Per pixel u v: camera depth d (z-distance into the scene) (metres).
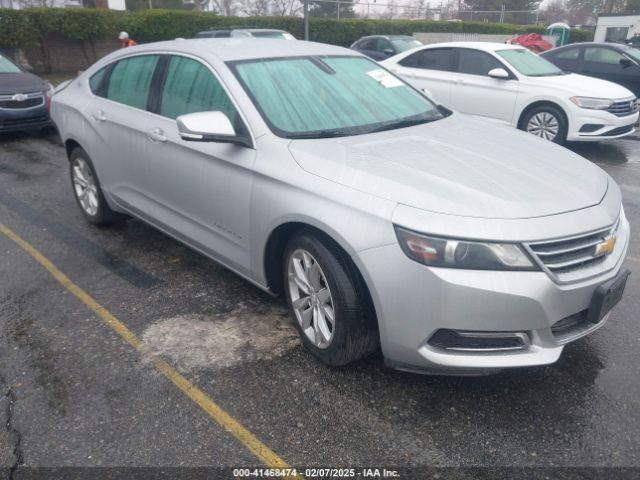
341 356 3.05
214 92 3.74
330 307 3.08
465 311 2.58
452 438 2.70
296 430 2.76
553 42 22.77
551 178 3.00
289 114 3.54
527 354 2.69
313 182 3.02
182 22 21.17
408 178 2.88
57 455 2.63
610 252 2.88
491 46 9.34
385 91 4.12
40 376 3.19
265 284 3.52
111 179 4.82
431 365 2.75
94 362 3.31
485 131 3.81
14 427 2.80
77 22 19.31
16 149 8.72
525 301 2.56
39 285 4.27
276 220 3.18
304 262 3.17
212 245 3.86
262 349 3.41
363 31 25.05
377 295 2.75
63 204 6.08
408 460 2.58
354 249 2.77
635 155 8.67
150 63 4.42
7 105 9.04
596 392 3.01
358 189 2.86
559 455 2.60
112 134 4.60
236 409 2.91
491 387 3.05
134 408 2.92
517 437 2.70
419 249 2.60
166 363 3.29
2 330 3.66
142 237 5.15
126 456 2.62
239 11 30.00
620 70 11.58
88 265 4.59
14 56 18.72
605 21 27.55
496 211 2.64
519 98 8.68
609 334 3.56
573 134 8.37
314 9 28.27
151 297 4.05
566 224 2.67
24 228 5.39
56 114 5.45
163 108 4.15
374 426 2.78
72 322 3.74
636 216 5.74
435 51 9.73
